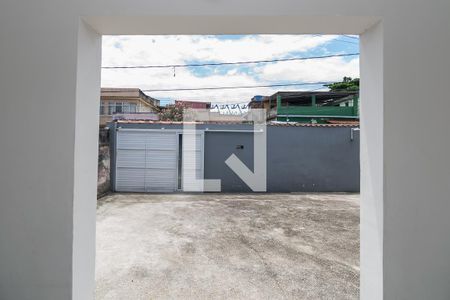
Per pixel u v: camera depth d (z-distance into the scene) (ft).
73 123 3.95
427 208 4.03
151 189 27.43
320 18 4.02
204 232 14.02
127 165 27.27
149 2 3.92
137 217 17.02
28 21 3.97
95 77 4.57
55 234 4.00
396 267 4.02
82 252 4.29
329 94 48.42
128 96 59.00
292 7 3.92
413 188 4.01
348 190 27.81
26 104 3.98
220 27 4.39
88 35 4.29
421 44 4.00
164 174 27.50
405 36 3.98
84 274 4.37
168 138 27.53
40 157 3.99
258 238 13.12
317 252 11.30
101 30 4.50
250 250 11.46
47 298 4.03
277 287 8.13
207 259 10.37
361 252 4.66
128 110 59.11
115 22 4.17
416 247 4.02
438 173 4.04
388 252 4.02
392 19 3.97
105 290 7.80
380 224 4.09
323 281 8.57
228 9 3.92
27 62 3.97
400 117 3.99
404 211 4.01
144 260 10.19
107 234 13.55
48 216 4.00
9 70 3.99
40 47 3.95
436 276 4.03
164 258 10.41
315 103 52.01
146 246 11.80
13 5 3.98
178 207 20.03
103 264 9.76
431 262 4.03
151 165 27.43
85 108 4.26
